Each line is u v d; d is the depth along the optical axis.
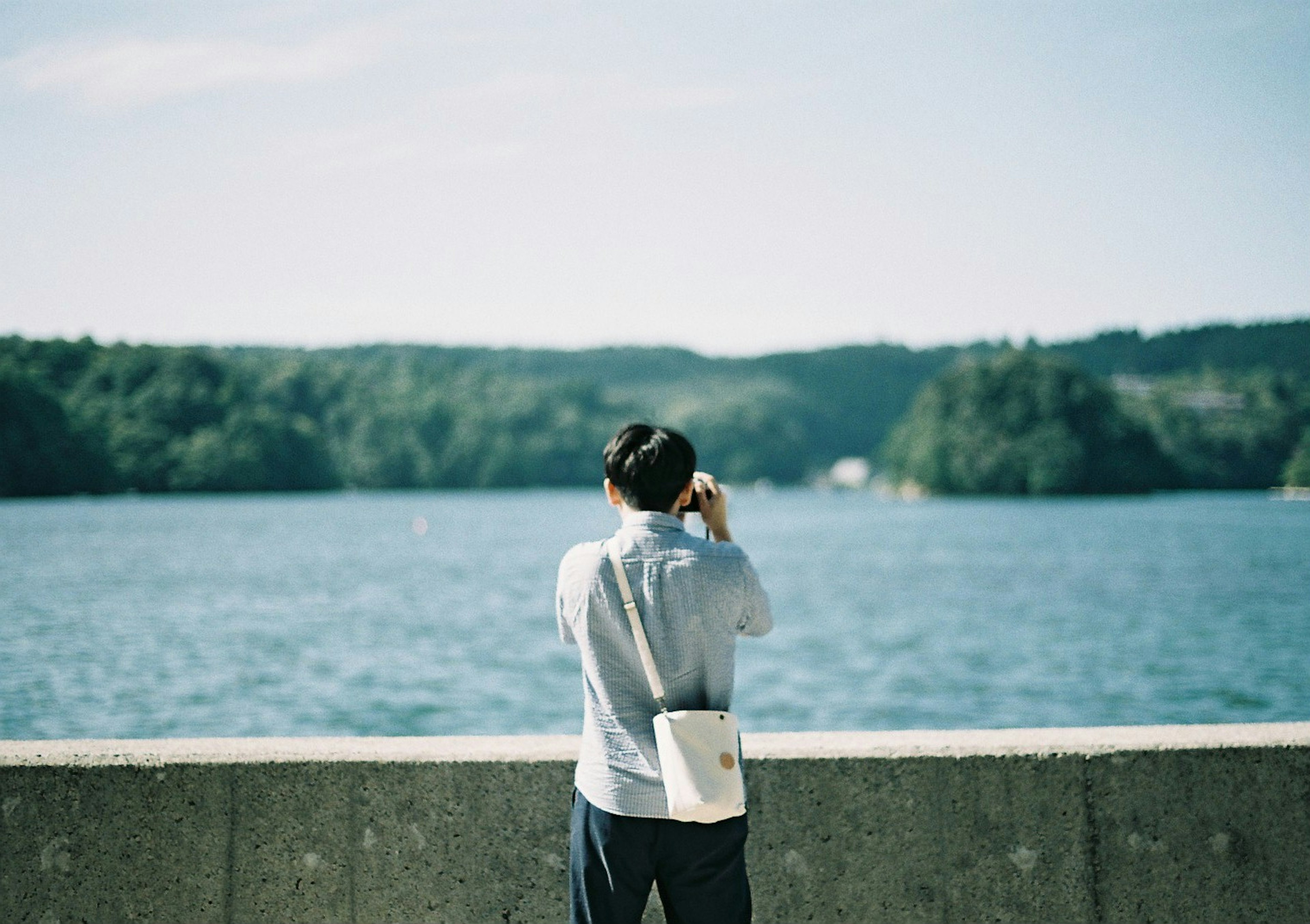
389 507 161.38
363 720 23.92
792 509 169.50
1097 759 3.07
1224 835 3.06
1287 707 26.55
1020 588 56.22
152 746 3.11
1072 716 25.56
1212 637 38.34
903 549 84.12
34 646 33.81
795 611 46.44
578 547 2.62
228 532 96.31
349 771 3.03
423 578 59.50
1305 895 3.06
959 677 30.66
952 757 3.06
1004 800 3.05
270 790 3.03
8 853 3.01
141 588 51.84
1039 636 38.88
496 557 74.94
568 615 2.56
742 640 37.81
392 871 3.01
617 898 2.43
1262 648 35.91
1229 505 167.00
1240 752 3.09
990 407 189.38
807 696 27.94
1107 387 195.25
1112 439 187.12
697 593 2.47
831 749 3.06
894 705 26.77
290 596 49.28
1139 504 169.50
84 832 3.02
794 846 3.03
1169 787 3.07
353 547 82.94
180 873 3.01
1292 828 3.07
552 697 26.55
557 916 3.00
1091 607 47.75
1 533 89.31
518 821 3.02
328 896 3.01
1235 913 3.05
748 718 25.39
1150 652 35.00
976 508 164.50
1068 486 181.50
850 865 3.03
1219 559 74.12
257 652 33.28
